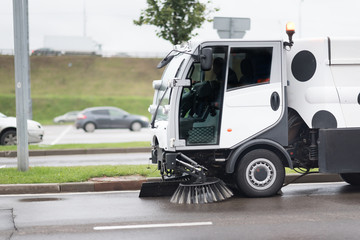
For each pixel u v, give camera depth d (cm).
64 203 1527
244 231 1130
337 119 1560
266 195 1545
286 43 1552
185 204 1470
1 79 10438
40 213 1378
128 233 1138
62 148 3266
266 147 1572
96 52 12800
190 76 1568
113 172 1916
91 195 1675
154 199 1572
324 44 1562
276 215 1290
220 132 1524
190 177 1645
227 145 1529
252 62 1541
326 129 1541
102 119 6128
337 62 1562
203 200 1473
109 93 11062
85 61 12425
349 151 1541
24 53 1997
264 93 1542
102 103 10125
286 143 1557
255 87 1539
